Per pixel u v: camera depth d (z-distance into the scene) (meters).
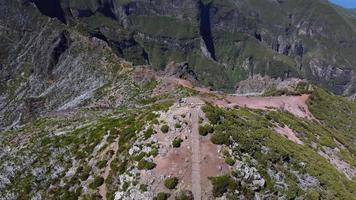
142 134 68.75
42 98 186.00
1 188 84.88
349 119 166.25
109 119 93.25
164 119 68.81
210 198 59.69
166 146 64.94
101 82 172.88
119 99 147.00
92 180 71.31
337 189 73.88
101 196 67.50
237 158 64.06
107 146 75.94
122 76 167.75
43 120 133.88
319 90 180.25
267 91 179.38
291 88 173.75
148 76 159.00
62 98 181.50
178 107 70.56
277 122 115.19
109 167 70.31
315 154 89.00
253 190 61.75
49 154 86.62
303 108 158.75
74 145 84.56
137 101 139.88
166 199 60.09
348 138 148.38
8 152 99.56
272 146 72.69
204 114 68.19
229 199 59.69
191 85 149.62
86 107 147.12
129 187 63.28
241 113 106.94
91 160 75.69
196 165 62.47
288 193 63.78
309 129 124.12
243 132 70.25
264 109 133.38
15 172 87.31
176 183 61.09
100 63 189.12
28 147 94.06
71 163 80.44
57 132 100.88
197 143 64.56
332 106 169.12
